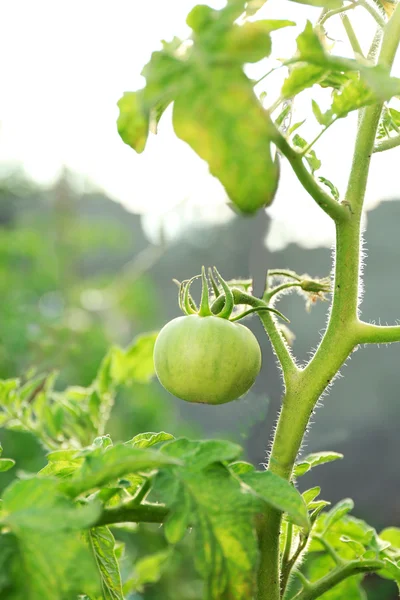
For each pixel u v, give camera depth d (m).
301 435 0.52
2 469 0.52
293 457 0.52
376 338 0.52
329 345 0.52
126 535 1.26
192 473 0.45
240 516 0.44
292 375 0.53
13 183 3.27
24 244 2.47
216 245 2.37
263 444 1.33
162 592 1.19
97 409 0.75
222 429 2.37
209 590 0.43
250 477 0.46
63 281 2.72
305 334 2.18
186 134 0.42
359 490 2.18
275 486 0.46
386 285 2.36
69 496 0.44
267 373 1.36
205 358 0.55
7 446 1.51
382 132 0.59
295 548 0.57
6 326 1.68
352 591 0.64
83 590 0.41
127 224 3.64
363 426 2.26
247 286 0.59
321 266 1.80
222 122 0.42
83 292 2.63
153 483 0.45
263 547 0.51
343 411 2.28
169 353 0.55
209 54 0.42
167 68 0.42
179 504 0.44
